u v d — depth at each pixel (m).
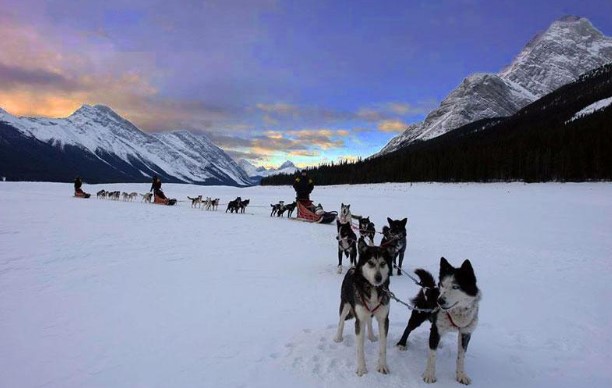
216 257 10.09
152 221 17.31
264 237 13.95
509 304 6.83
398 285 8.11
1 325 5.28
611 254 11.54
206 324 5.51
